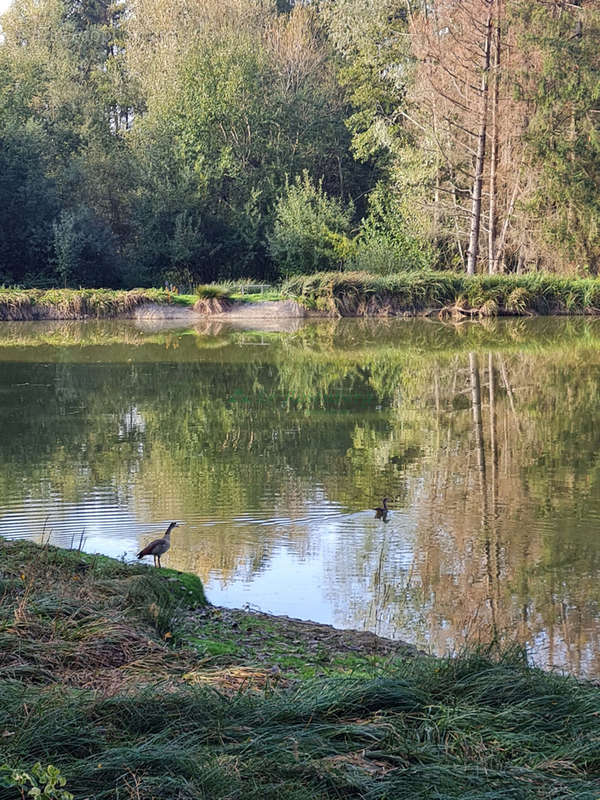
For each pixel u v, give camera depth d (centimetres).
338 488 1414
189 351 3306
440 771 535
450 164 5000
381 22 5619
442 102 4894
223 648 798
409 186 5141
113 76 6894
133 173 5669
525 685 661
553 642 864
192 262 5519
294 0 7394
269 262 5622
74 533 1201
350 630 883
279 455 1658
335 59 6231
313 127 5800
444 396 2336
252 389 2461
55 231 5184
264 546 1147
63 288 5134
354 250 5116
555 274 4844
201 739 563
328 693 629
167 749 534
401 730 586
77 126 6069
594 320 4356
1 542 1031
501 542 1152
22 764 514
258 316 4609
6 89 5828
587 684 717
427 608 954
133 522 1245
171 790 502
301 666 764
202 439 1806
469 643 853
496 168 4934
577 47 4494
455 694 650
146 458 1636
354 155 5550
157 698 600
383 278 4691
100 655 718
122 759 521
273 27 6294
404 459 1619
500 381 2578
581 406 2166
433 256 5156
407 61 5369
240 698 618
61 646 708
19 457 1653
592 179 4597
